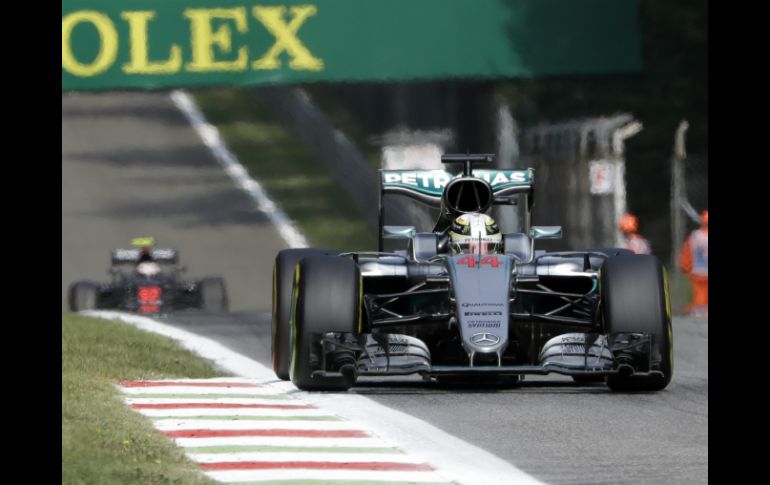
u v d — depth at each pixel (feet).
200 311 280.72
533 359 151.84
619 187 431.43
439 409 133.08
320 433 118.01
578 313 156.76
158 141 626.64
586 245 436.76
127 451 105.09
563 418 128.06
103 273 446.19
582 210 440.04
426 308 153.99
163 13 468.34
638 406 135.74
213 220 510.99
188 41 467.93
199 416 126.93
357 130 612.70
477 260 145.38
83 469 98.43
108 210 523.70
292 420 124.98
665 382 145.07
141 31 467.93
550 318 145.69
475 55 466.70
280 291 155.84
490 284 142.72
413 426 122.52
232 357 181.98
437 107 573.33
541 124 532.73
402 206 520.01
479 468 104.12
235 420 124.67
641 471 103.71
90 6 466.29
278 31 467.93
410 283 155.02
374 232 508.12
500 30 466.70
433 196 157.69
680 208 391.65
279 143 620.90
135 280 298.97
